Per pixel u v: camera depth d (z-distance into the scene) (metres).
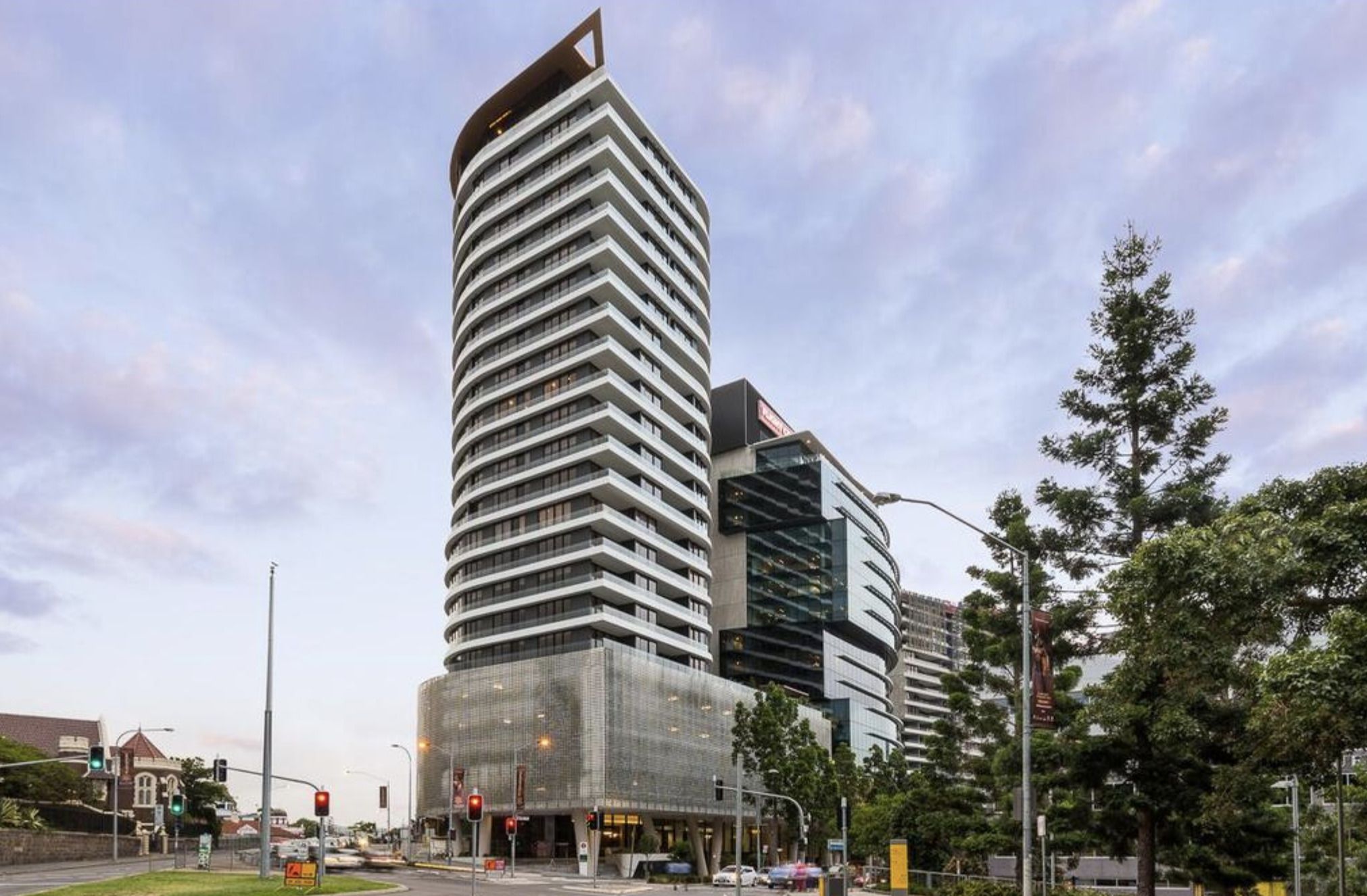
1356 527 21.95
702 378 133.62
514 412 119.19
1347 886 39.12
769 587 161.00
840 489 165.62
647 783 99.81
